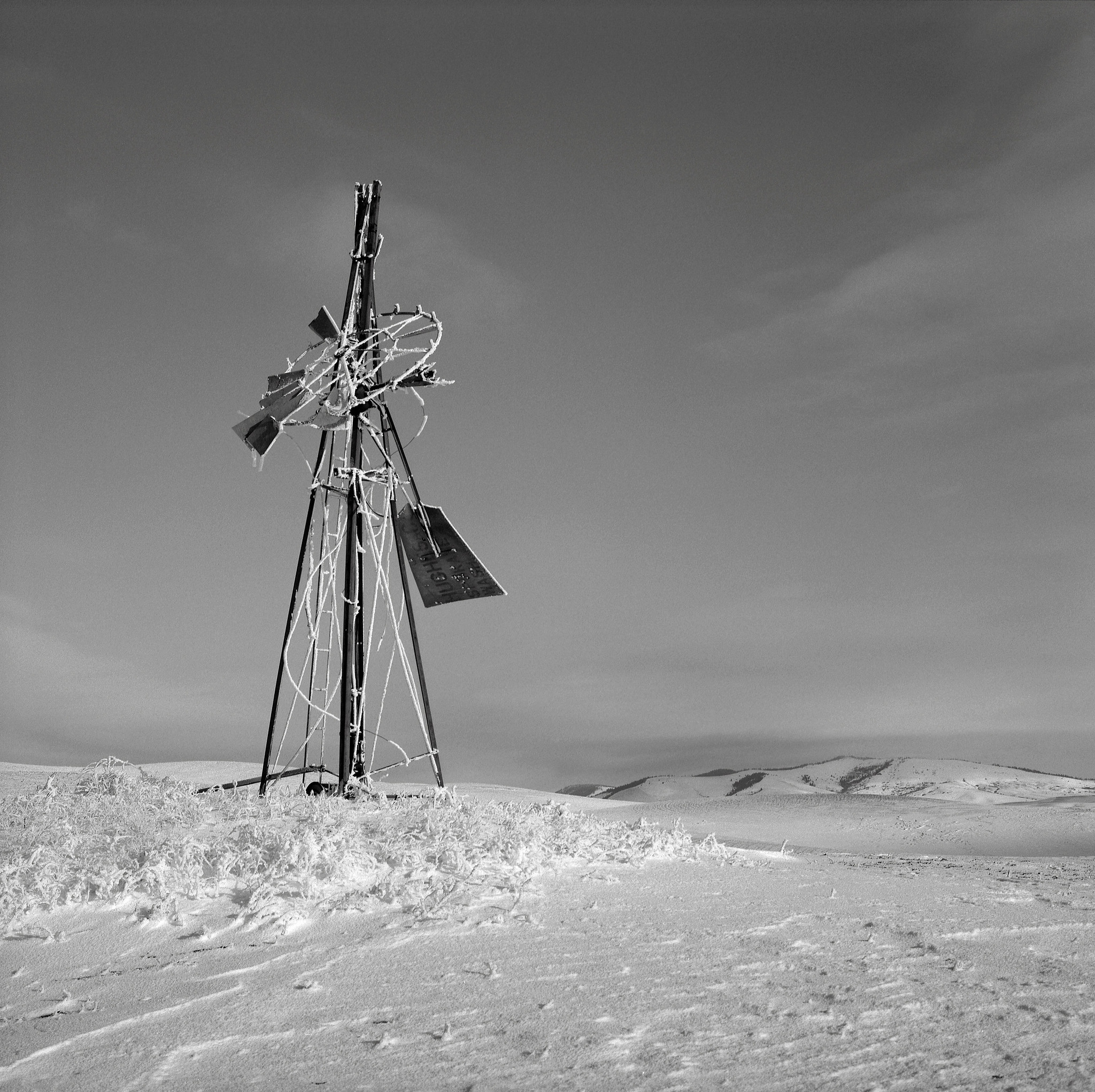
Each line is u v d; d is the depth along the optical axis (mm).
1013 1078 2967
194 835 6293
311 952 4590
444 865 5980
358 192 10523
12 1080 3268
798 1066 3107
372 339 10109
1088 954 4559
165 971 4414
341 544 9852
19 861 5633
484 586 10516
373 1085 3064
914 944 4719
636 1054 3244
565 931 4926
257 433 9609
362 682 9688
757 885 6348
